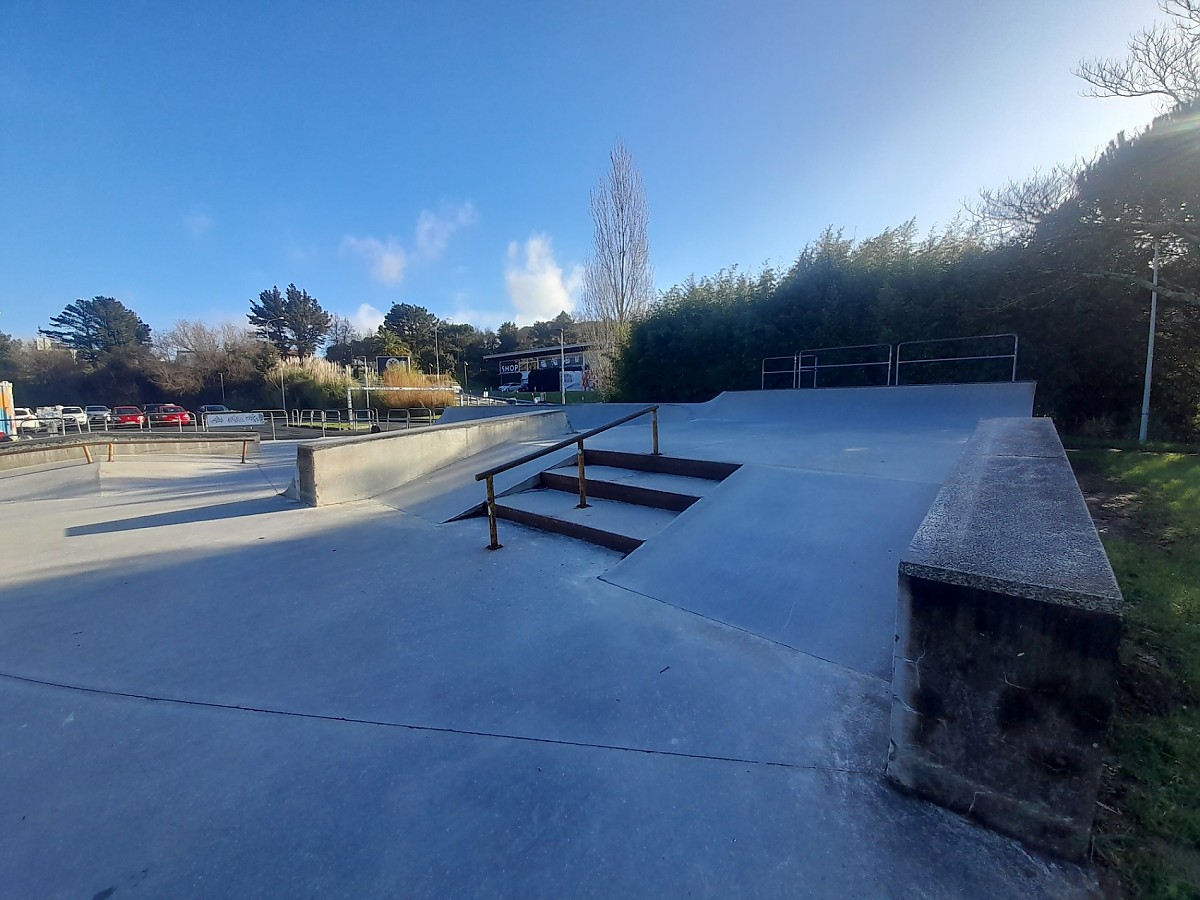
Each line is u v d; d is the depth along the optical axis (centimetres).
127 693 214
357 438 595
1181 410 827
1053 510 191
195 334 4550
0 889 129
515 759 170
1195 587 262
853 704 191
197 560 382
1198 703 185
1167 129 737
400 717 194
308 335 6131
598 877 128
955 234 973
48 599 315
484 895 124
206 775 167
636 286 2166
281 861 135
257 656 242
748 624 251
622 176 2145
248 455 1223
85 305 5959
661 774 161
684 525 358
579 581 317
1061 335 858
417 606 291
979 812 138
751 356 1192
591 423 1076
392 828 145
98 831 146
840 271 1078
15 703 209
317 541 424
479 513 486
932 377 965
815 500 358
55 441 925
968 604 136
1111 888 121
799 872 127
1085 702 124
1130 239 790
